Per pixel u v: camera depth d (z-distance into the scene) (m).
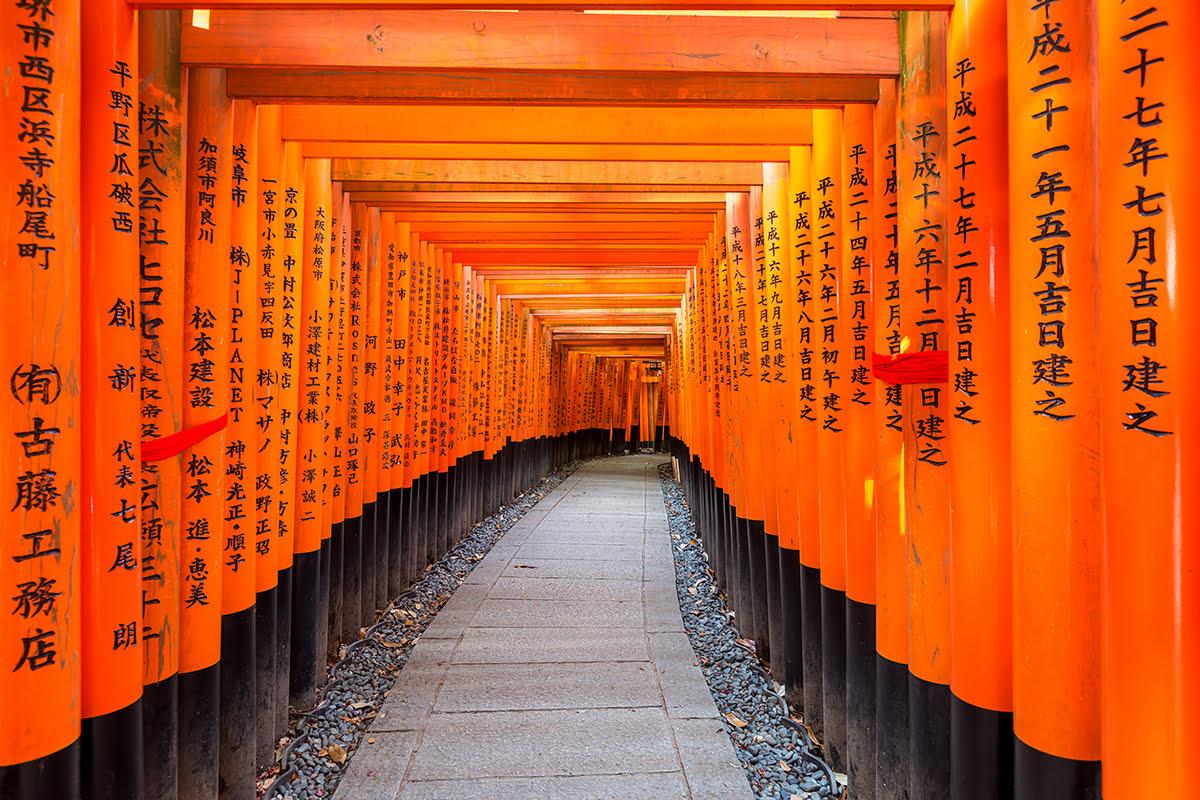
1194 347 1.43
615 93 2.71
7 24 1.64
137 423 2.07
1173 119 1.44
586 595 6.05
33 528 1.68
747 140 3.46
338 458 4.59
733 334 4.96
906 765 2.54
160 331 2.26
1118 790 1.54
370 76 2.68
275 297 3.22
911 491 2.37
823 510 3.19
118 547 2.02
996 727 2.02
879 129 2.61
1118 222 1.52
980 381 2.04
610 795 2.98
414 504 6.46
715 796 2.99
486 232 6.36
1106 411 1.56
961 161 2.07
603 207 5.29
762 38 2.42
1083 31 1.72
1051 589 1.76
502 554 7.61
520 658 4.57
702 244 6.69
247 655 2.88
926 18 2.29
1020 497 1.83
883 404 2.55
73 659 1.80
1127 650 1.51
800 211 3.49
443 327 7.35
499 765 3.22
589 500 11.84
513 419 11.56
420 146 3.63
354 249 4.92
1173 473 1.45
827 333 3.16
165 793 2.34
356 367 4.88
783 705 3.85
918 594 2.33
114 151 1.96
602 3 1.96
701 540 8.05
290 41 2.36
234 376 2.83
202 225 2.54
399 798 2.96
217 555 2.59
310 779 3.16
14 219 1.64
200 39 2.34
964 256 2.07
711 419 6.41
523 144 3.71
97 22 1.93
